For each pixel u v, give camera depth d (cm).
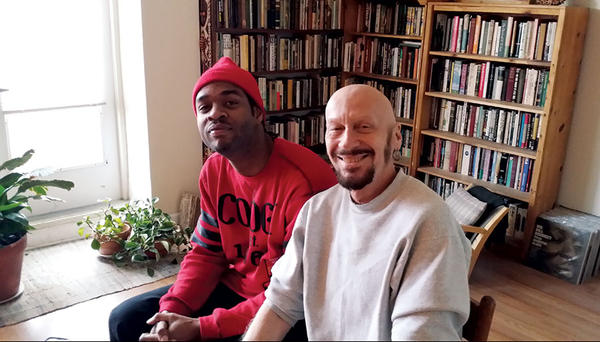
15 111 325
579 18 306
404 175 134
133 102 356
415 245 121
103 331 241
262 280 168
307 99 421
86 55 349
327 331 133
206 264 174
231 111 151
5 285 266
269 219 164
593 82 321
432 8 358
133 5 332
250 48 375
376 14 412
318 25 409
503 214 277
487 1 347
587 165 331
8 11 314
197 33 355
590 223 315
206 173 174
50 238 344
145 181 364
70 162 358
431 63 374
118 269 312
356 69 432
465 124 371
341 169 130
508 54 336
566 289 303
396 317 118
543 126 313
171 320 147
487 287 302
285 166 161
